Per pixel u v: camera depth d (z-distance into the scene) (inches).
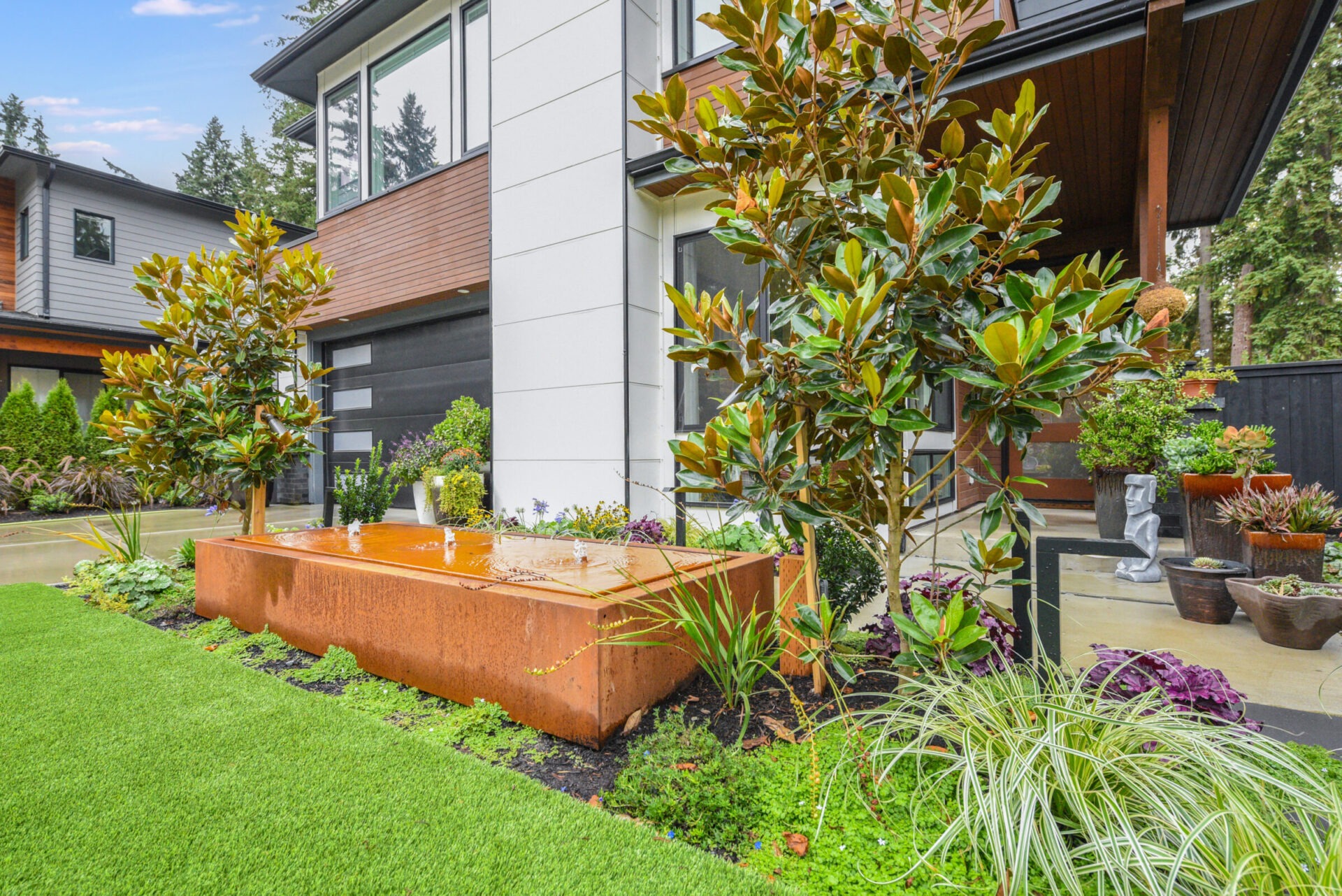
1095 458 193.5
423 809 59.8
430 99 307.4
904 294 72.8
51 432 377.4
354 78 343.9
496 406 260.7
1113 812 49.0
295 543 128.4
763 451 75.6
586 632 72.1
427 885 49.4
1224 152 226.7
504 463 257.8
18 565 198.7
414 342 326.3
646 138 235.8
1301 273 569.9
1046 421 291.9
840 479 87.7
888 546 82.7
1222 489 151.9
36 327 394.6
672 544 177.2
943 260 76.4
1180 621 124.8
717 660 85.0
